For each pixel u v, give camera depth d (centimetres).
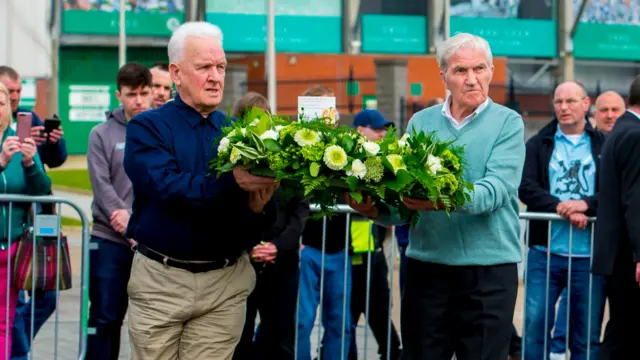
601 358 941
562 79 5766
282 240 926
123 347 1234
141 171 698
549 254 1002
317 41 5434
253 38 5316
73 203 914
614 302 931
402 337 807
